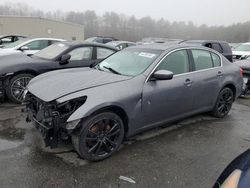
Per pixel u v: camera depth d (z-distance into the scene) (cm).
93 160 377
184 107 486
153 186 330
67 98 360
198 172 364
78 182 330
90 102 359
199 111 525
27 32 3872
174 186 332
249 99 791
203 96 519
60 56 671
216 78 539
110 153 391
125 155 400
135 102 404
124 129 409
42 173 345
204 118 577
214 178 352
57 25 4300
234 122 564
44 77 450
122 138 404
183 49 496
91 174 348
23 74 618
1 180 327
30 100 418
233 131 512
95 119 367
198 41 1128
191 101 496
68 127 348
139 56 476
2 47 1053
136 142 444
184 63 490
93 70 471
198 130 507
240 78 603
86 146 368
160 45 507
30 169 352
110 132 387
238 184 217
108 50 760
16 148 404
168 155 406
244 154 260
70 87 383
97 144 376
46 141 358
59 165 364
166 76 420
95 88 381
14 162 366
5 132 460
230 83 573
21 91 620
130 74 436
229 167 247
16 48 991
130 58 480
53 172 348
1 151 394
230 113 629
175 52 480
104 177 343
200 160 396
